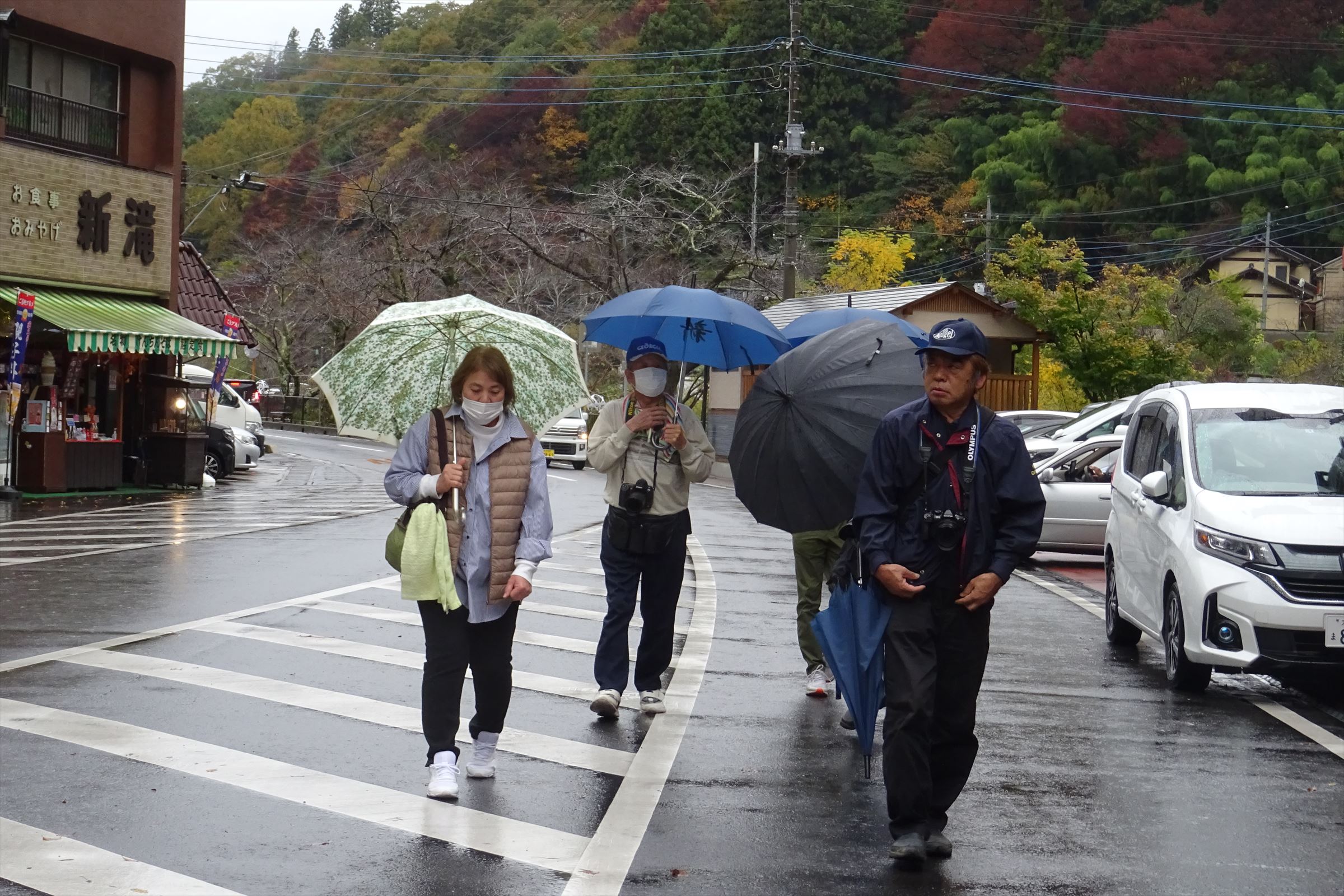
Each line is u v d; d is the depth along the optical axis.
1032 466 5.29
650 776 6.36
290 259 63.75
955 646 5.31
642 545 7.44
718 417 45.56
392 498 6.08
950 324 5.26
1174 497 9.47
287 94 80.25
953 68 72.00
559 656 9.36
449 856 5.14
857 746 7.07
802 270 53.31
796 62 37.59
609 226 47.31
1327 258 72.06
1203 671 8.88
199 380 32.62
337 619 10.44
